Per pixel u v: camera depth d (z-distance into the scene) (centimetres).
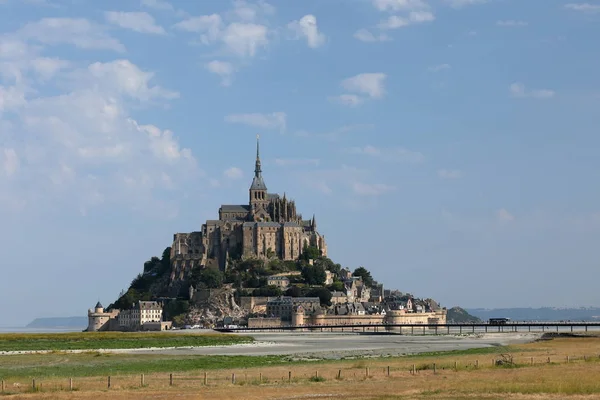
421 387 14962
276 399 13700
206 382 16638
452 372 17888
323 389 15025
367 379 16862
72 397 14400
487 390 14125
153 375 18600
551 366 18438
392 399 13388
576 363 19112
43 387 15875
